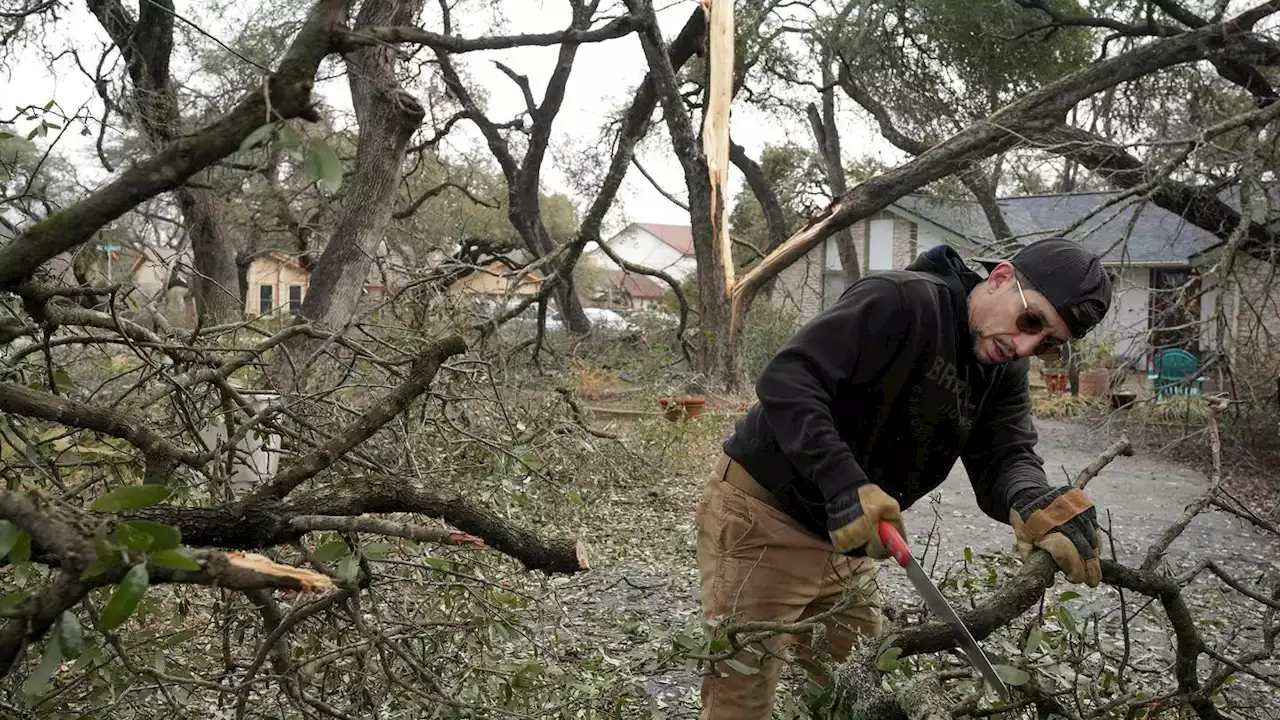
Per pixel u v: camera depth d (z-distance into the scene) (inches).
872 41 653.9
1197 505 106.8
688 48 593.0
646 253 1823.3
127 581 43.0
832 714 79.6
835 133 857.5
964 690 97.7
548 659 118.9
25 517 46.4
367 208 312.2
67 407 80.0
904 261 934.4
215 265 565.9
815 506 98.5
